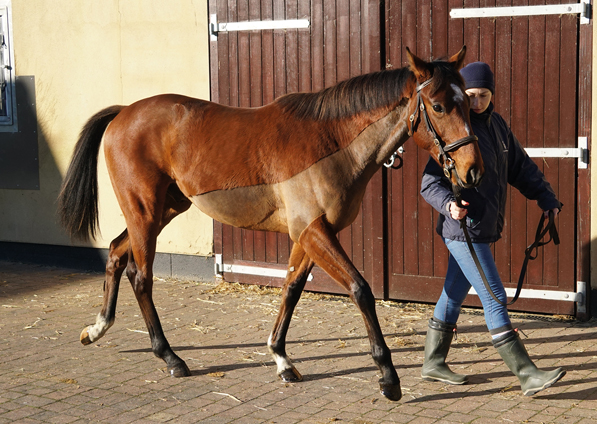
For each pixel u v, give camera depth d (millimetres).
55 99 6766
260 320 4969
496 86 4914
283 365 3748
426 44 5121
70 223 4359
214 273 6160
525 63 4809
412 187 5238
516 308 5023
